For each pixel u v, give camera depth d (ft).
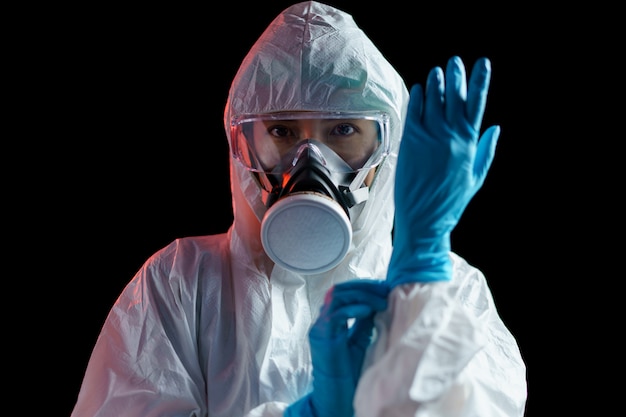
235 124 6.84
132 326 6.91
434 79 5.62
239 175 6.98
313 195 6.26
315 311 7.06
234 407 6.69
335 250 6.33
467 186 5.52
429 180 5.49
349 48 6.77
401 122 7.22
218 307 6.95
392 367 5.09
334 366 5.49
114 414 6.64
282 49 6.76
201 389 6.83
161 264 7.09
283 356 6.80
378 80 6.77
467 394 5.49
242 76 6.87
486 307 7.03
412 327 5.15
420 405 5.09
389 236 7.30
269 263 7.01
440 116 5.56
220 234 7.50
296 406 5.90
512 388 6.65
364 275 7.11
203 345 6.90
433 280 5.45
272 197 6.73
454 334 5.19
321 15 7.02
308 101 6.63
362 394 5.20
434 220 5.54
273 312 6.85
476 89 5.52
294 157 6.63
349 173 6.70
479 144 5.84
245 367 6.74
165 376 6.68
